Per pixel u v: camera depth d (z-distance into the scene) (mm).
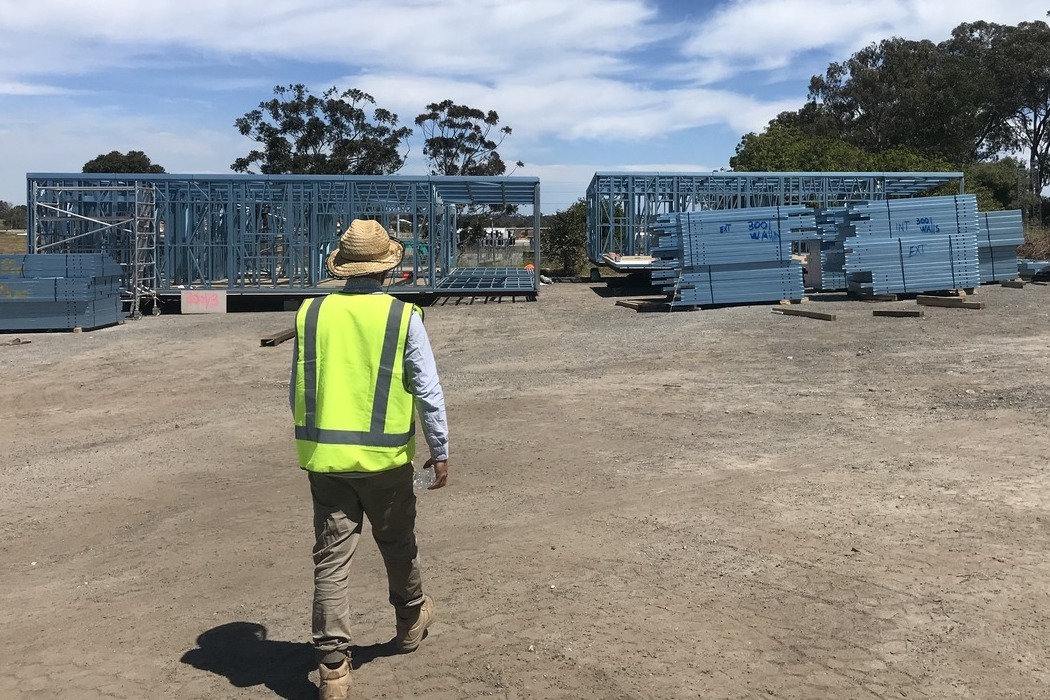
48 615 4715
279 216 25891
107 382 13125
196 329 19438
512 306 22625
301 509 6551
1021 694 3402
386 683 3660
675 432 8414
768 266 18922
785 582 4555
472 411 9867
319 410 3480
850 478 6477
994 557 4766
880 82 57875
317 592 3504
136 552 5762
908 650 3771
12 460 8719
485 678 3664
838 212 19984
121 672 3930
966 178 40750
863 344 13211
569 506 6176
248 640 4238
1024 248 31859
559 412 9586
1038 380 9906
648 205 31359
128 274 23391
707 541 5246
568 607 4344
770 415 8961
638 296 25047
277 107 47094
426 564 5109
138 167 69125
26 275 19078
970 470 6516
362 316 3523
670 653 3812
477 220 48531
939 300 17609
